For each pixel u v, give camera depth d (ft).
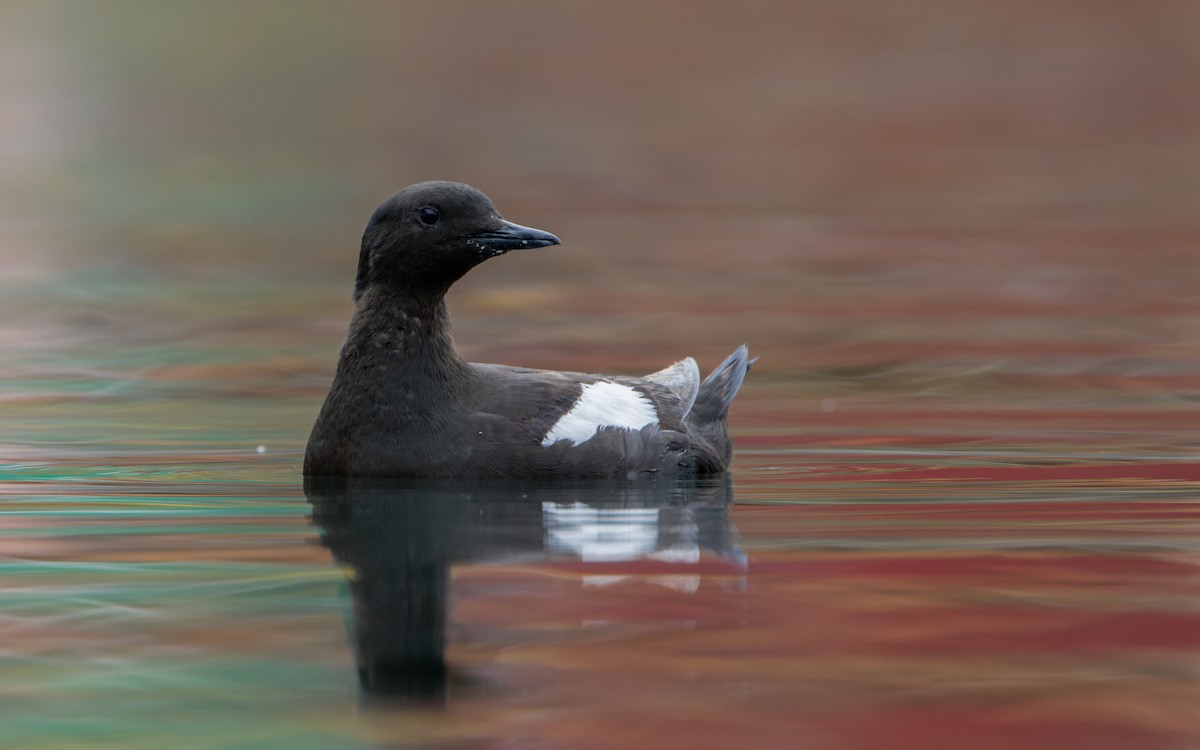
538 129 156.25
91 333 65.16
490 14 263.49
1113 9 253.24
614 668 23.43
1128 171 127.13
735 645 24.52
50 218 103.86
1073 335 63.87
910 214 106.42
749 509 34.86
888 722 21.29
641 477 38.63
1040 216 104.37
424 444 37.42
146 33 230.07
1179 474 38.68
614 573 28.81
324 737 20.75
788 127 158.10
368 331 37.86
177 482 38.04
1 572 29.17
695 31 246.06
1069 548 30.58
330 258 88.69
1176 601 26.78
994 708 21.81
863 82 192.13
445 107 172.55
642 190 118.52
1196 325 65.77
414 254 37.50
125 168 128.88
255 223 102.53
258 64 208.74
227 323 67.92
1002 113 165.99
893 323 67.62
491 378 38.99
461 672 23.29
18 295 75.20
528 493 36.52
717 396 43.04
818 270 83.66
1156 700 22.11
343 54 219.00
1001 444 43.27
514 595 27.40
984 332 65.00
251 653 24.29
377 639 24.84
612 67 208.95
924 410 49.03
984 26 243.81
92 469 39.73
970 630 25.26
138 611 26.50
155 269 84.23
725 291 77.05
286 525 33.12
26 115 159.94
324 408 38.63
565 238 95.81
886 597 27.14
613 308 71.92
